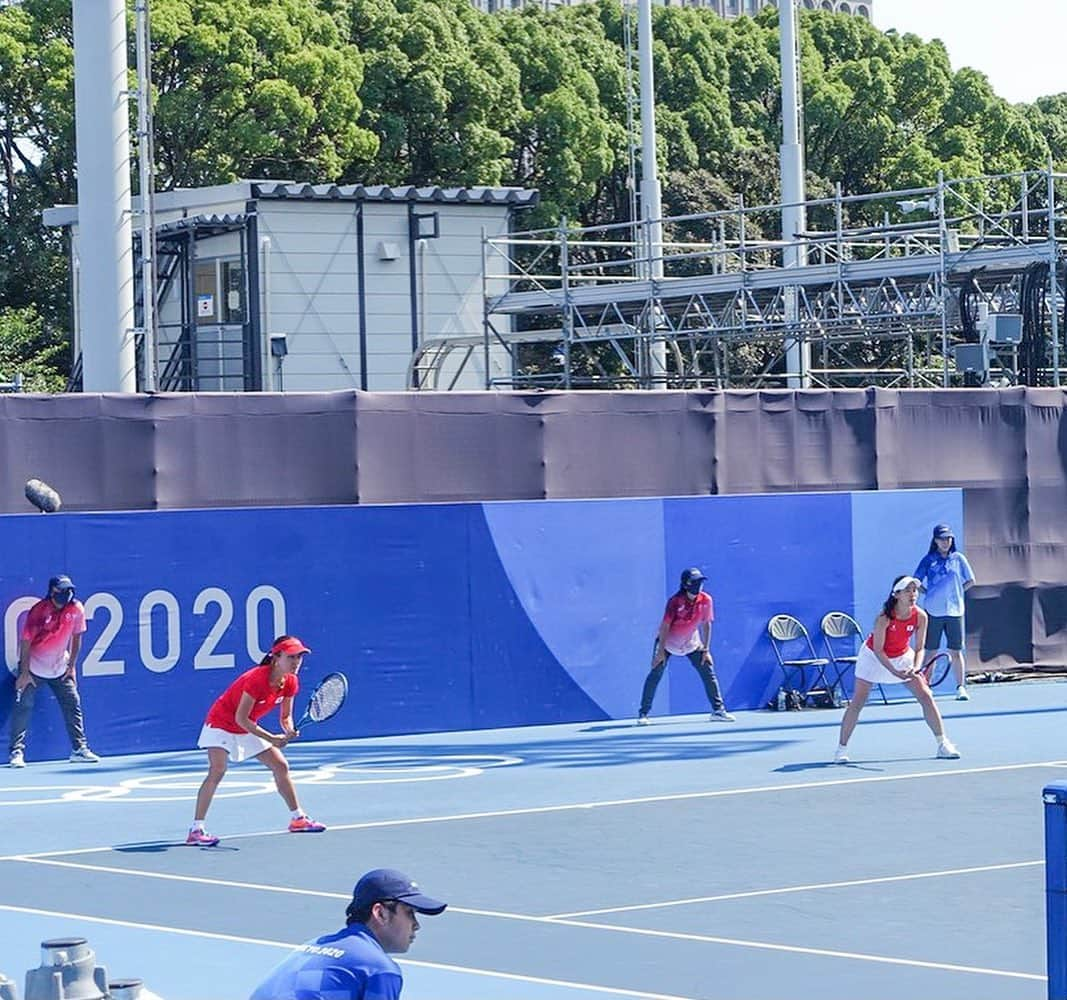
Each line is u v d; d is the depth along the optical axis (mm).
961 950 19438
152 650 38094
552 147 106938
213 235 69000
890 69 131500
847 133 127062
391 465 41312
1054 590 48938
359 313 68000
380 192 68062
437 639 40656
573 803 30234
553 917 21406
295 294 66938
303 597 39406
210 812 30047
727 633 43938
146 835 27844
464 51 104125
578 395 43344
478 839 26844
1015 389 48531
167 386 69250
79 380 73312
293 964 10859
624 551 42719
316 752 37875
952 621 44750
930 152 127312
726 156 119688
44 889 23531
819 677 44750
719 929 20641
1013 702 44094
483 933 20594
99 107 45344
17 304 101562
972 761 34312
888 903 21844
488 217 70938
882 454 46812
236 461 40000
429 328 69562
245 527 38938
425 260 69375
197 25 94125
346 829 27984
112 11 45406
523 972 18719
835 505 45219
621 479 43781
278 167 96875
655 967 18875
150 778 34469
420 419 41656
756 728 40531
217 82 94812
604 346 90250
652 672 41812
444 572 40750
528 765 35281
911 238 69750
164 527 38188
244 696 26875
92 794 32375
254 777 34281
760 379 68875
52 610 36219
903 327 61375
